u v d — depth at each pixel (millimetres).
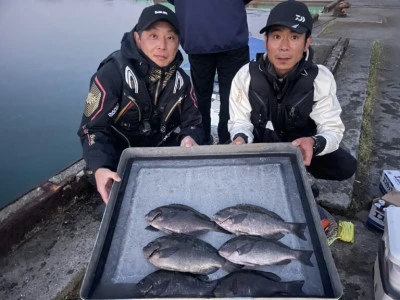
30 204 2027
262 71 1938
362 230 2104
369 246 1984
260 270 1134
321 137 1831
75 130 4930
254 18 9875
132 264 1154
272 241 1205
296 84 1890
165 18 1837
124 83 1942
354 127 3086
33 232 2033
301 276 1100
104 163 1805
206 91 2975
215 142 3178
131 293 1059
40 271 1806
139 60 1932
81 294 1010
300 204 1369
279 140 2039
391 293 1439
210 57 2803
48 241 1994
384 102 3922
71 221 2146
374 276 1689
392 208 1598
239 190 1448
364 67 4746
